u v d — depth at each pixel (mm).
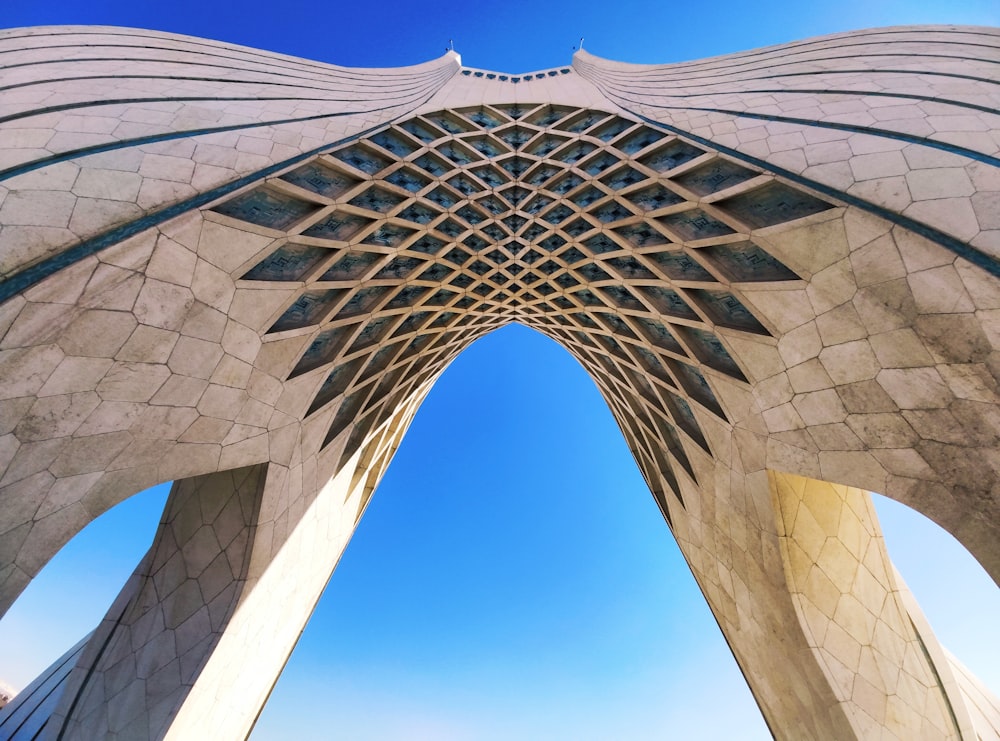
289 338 10406
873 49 12422
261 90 11781
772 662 13242
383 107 12406
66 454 7484
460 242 13469
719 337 11016
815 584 11867
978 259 7090
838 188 8258
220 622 11195
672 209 10680
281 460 11500
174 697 10445
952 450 8125
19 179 6840
